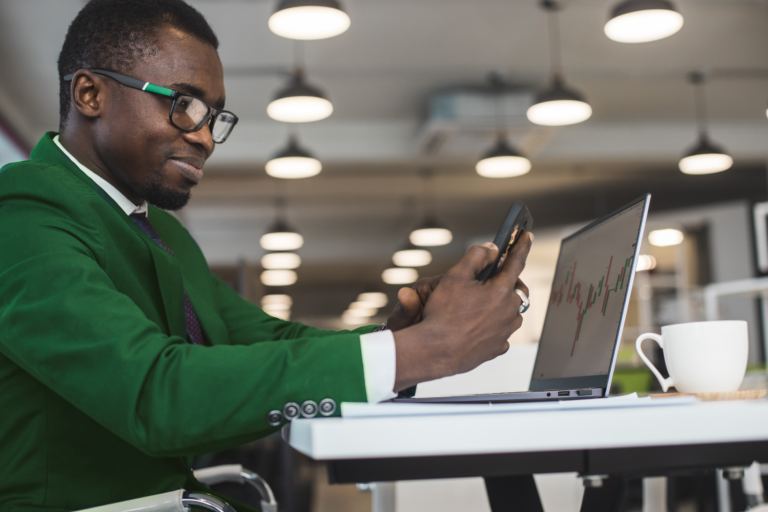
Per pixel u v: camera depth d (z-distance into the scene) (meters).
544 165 8.91
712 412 0.57
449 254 13.48
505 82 6.59
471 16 5.30
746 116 7.97
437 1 5.07
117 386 0.68
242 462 4.41
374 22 5.36
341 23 3.75
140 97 1.01
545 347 1.27
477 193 10.34
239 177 8.95
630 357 3.04
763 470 1.74
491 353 0.75
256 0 4.92
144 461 0.91
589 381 0.97
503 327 0.76
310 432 0.56
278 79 6.33
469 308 0.74
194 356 0.69
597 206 10.93
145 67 1.01
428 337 0.72
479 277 0.81
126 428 0.67
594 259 1.09
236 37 5.47
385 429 0.55
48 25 5.05
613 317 0.94
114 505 0.78
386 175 9.20
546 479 1.76
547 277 10.26
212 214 11.09
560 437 0.56
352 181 9.42
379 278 19.61
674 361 1.00
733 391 0.95
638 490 2.94
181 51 1.03
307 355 0.70
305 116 4.95
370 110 7.36
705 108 7.64
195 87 1.03
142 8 1.03
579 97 4.90
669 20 3.84
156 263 0.99
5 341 0.74
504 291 0.76
